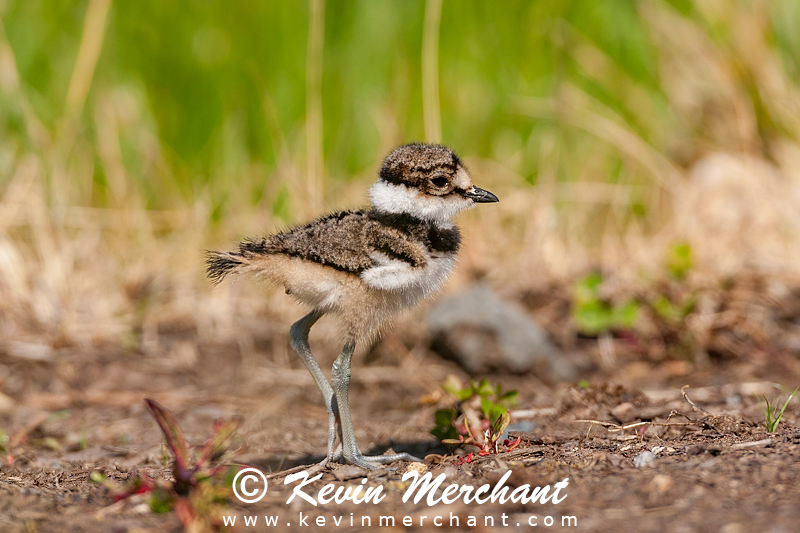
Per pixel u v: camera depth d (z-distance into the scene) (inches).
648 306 434.3
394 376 415.2
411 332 444.5
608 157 590.6
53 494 231.1
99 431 344.5
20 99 538.6
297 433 341.1
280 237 269.7
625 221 538.3
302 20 596.4
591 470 233.3
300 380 413.1
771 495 201.6
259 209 516.7
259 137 585.6
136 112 584.7
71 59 590.6
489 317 415.8
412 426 336.5
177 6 607.5
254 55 597.3
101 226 522.6
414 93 588.4
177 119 597.0
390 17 608.1
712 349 412.8
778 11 589.3
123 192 527.8
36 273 460.8
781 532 180.7
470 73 608.1
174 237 525.0
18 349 421.7
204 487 210.8
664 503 203.5
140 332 449.1
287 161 499.2
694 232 491.2
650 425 284.8
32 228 494.3
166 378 411.5
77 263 489.4
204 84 599.2
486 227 520.7
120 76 593.6
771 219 494.9
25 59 589.3
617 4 623.8
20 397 387.9
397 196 277.4
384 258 262.4
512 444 273.9
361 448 308.0
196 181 575.2
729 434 268.8
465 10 612.4
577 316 430.6
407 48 599.2
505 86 613.6
